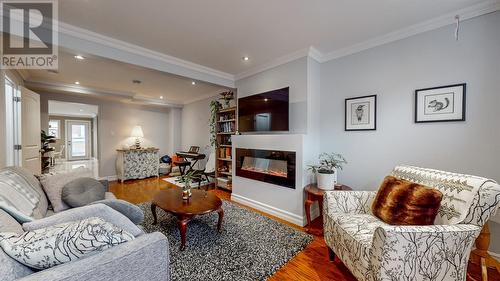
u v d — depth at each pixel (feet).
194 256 6.20
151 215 9.32
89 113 27.35
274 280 5.33
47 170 14.94
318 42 8.43
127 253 2.80
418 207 4.83
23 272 2.56
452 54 6.56
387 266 3.96
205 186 15.35
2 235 2.68
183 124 21.35
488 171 6.02
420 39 7.14
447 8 6.25
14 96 9.71
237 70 11.64
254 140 10.67
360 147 8.57
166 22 6.93
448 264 4.14
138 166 17.61
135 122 19.49
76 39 7.33
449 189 4.86
